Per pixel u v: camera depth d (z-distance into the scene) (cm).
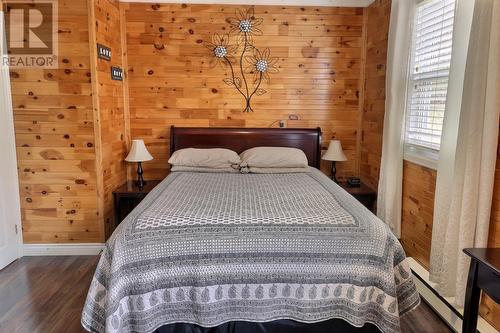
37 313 240
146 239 187
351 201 238
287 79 396
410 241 304
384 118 326
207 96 395
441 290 232
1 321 231
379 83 357
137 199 358
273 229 194
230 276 187
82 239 333
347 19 389
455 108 226
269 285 190
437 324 228
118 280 179
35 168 322
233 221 199
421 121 291
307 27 389
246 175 333
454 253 223
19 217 327
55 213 329
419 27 293
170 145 391
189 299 188
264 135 391
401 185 312
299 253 189
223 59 390
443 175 234
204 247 187
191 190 269
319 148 394
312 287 190
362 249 191
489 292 150
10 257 315
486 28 194
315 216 206
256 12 384
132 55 386
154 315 186
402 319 233
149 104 394
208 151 364
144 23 381
